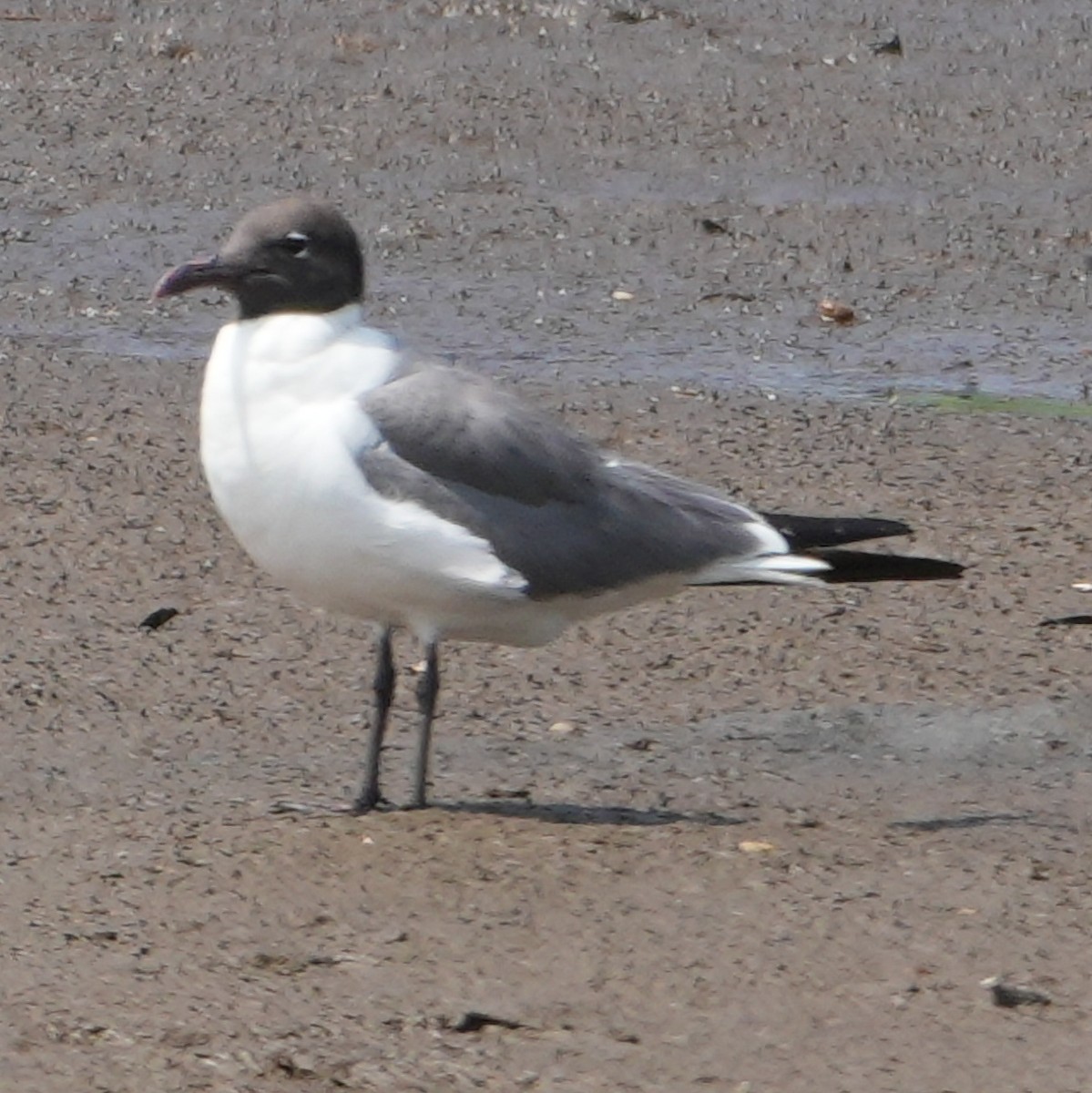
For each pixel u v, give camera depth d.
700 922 10.01
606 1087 8.62
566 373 18.44
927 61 25.78
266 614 14.04
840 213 21.98
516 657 13.54
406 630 13.75
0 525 15.18
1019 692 13.26
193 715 12.73
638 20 26.67
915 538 15.48
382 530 10.64
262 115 23.95
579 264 20.75
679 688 13.23
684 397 17.98
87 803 11.48
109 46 25.77
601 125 23.88
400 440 10.70
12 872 10.41
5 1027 8.92
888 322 19.72
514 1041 8.94
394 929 9.86
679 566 11.10
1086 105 24.75
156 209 21.77
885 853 10.89
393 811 11.21
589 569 10.94
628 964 9.60
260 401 10.76
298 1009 9.14
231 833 10.86
